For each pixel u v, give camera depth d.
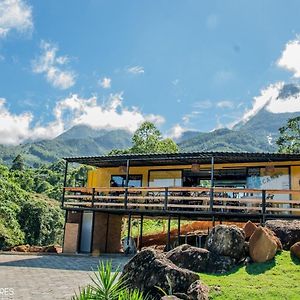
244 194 18.08
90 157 18.58
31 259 16.09
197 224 23.62
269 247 9.23
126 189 17.50
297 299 6.85
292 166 17.86
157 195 19.02
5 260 15.64
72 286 10.02
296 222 11.05
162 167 20.66
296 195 17.36
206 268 8.96
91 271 12.74
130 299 5.57
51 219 37.44
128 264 8.28
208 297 7.12
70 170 66.50
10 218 33.31
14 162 72.94
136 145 38.62
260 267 8.88
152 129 38.94
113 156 18.05
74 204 18.86
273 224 11.00
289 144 37.44
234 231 9.47
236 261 9.28
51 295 8.90
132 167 21.28
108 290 5.34
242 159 17.61
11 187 37.56
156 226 29.91
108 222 20.53
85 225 19.58
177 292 7.41
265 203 14.96
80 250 19.39
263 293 7.13
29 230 35.38
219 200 15.70
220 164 19.12
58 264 14.48
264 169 18.34
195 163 19.19
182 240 20.02
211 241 9.60
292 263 8.96
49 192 52.12
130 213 18.61
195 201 17.25
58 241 37.47
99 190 18.33
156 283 7.62
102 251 19.88
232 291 7.30
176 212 16.22
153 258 8.05
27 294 8.98
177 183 20.17
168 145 38.84
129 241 18.64
